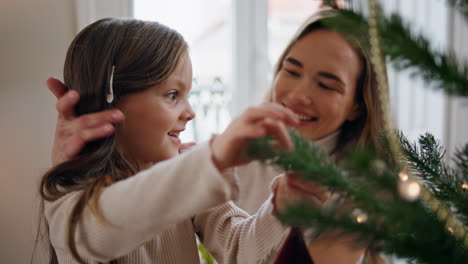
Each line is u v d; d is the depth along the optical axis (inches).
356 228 11.4
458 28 67.6
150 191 18.2
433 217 12.2
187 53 27.3
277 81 29.9
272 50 66.4
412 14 66.6
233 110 64.9
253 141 13.0
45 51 43.9
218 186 16.9
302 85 28.1
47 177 23.9
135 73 25.3
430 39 12.7
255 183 36.1
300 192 17.2
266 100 35.5
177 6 59.2
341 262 19.3
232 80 64.4
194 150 17.9
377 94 28.5
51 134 44.6
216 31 63.3
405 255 11.3
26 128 43.4
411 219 11.5
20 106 43.0
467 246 11.9
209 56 63.4
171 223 18.6
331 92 27.8
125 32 26.3
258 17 64.0
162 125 26.0
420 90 68.6
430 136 17.7
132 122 25.9
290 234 17.2
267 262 22.7
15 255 43.7
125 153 26.2
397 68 12.0
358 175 12.7
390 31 11.5
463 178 14.9
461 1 13.0
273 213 18.9
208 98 64.1
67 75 27.3
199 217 29.6
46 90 44.2
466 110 68.6
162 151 26.5
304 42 28.5
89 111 25.7
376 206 11.8
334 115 28.1
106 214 19.3
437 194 14.5
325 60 27.5
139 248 26.5
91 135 23.4
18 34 42.5
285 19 66.5
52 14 44.1
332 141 29.5
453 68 11.5
